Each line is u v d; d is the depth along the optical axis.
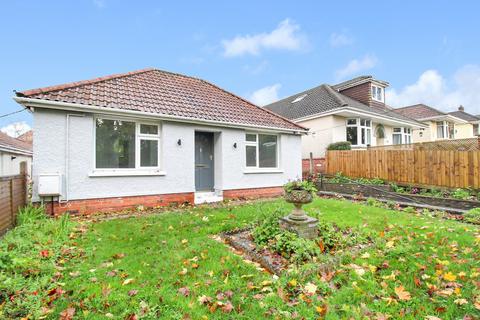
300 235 4.70
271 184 11.68
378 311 2.93
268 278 3.66
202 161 10.59
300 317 2.84
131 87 9.70
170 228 5.85
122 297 3.16
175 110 9.28
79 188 7.49
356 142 18.52
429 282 3.51
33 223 5.89
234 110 11.41
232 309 2.99
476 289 3.26
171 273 3.78
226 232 5.64
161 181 8.88
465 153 9.84
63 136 7.29
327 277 3.66
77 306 2.99
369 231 5.50
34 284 3.33
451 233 5.47
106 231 5.70
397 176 11.98
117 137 8.23
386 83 21.31
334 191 13.03
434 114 26.45
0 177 5.23
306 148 19.50
